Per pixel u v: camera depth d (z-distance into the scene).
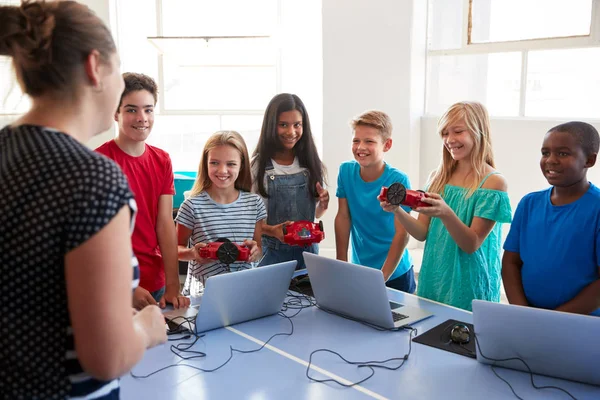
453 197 1.95
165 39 3.74
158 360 1.43
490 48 3.66
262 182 2.23
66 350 0.73
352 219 2.29
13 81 0.78
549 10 3.40
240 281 1.59
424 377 1.32
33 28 0.72
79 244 0.68
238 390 1.27
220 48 4.12
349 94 3.92
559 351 1.26
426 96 3.99
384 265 2.08
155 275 1.95
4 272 0.70
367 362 1.41
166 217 1.95
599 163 3.08
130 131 1.81
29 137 0.73
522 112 3.62
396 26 3.77
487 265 1.91
